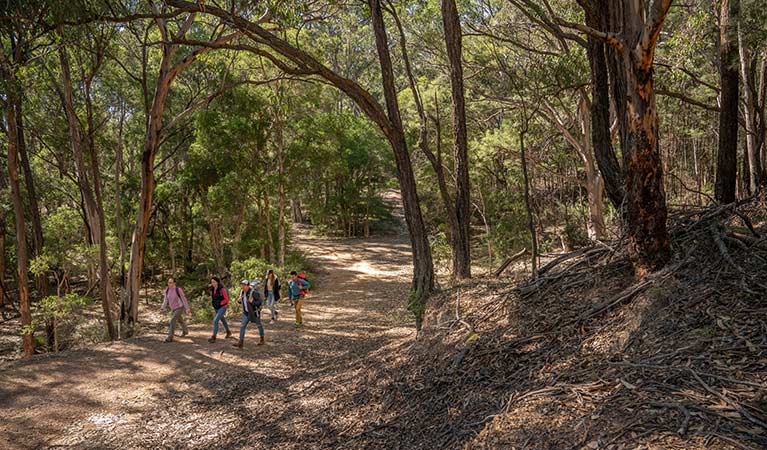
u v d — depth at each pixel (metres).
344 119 24.23
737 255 4.82
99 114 21.45
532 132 21.30
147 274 31.30
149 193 16.50
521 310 6.09
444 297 8.11
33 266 16.66
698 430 2.86
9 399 8.02
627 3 4.96
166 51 16.12
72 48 12.85
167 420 7.27
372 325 13.93
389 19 13.98
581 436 3.18
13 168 15.82
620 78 6.60
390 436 5.03
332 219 43.78
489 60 17.86
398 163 9.38
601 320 4.96
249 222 28.22
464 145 9.35
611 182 7.72
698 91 19.06
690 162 28.92
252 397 7.98
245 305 11.16
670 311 4.38
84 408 7.72
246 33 8.17
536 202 23.97
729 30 8.11
